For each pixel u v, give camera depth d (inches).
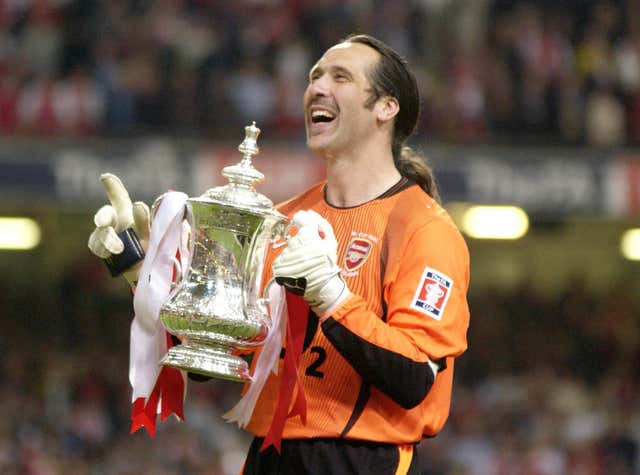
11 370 1654.8
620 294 2068.2
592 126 1739.7
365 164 434.9
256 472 429.1
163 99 1626.5
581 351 1921.8
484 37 1803.6
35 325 1811.0
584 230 2087.8
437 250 410.9
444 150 1600.6
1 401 1557.6
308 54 1750.7
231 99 1653.5
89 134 1574.8
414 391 391.9
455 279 410.3
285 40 1742.1
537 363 1877.5
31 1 1684.3
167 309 398.3
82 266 1879.9
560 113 1738.4
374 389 411.2
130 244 422.0
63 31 1653.5
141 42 1669.5
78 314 1822.1
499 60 1764.3
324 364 414.3
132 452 1455.5
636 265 2113.7
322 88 430.6
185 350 396.2
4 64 1616.6
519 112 1726.1
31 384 1644.9
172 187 1518.2
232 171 404.8
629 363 1903.3
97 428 1565.0
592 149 1619.1
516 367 1870.1
